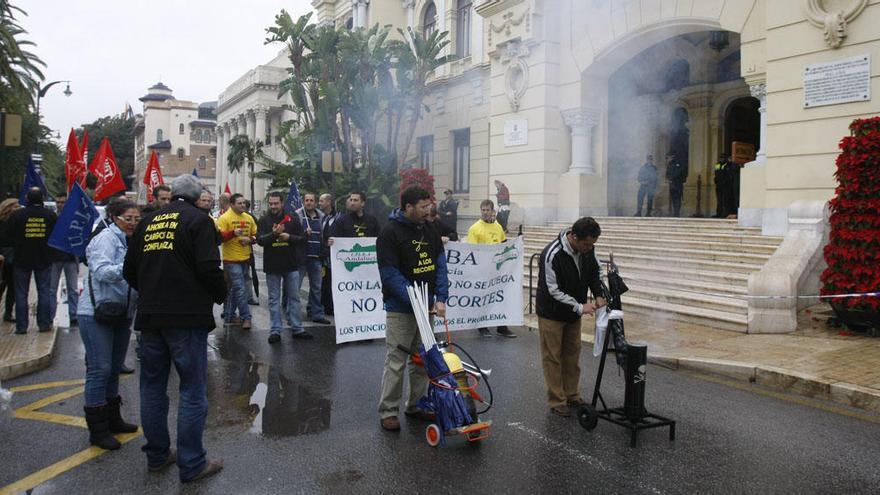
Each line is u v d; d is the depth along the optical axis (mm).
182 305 4020
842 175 7898
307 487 4059
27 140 29328
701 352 7336
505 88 17328
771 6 11148
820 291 8281
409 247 5172
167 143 74188
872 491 4020
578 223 5188
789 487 4070
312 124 20062
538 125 16391
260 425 5219
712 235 11766
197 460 4141
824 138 10469
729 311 8938
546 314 5445
